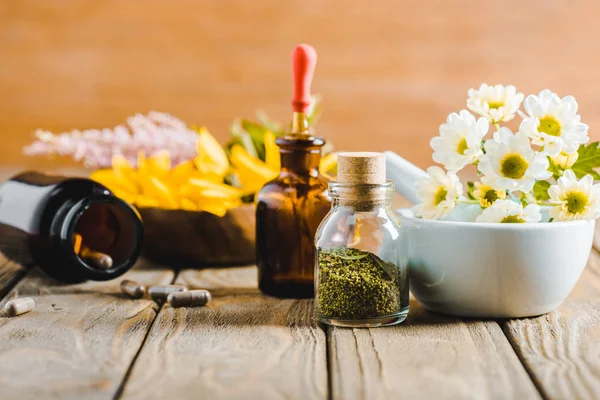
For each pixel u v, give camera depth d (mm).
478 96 672
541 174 649
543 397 544
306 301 724
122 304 720
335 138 1888
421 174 717
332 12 1861
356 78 1876
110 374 574
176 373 573
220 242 825
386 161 737
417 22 1858
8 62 1884
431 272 662
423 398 540
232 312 692
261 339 630
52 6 1872
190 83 1882
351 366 581
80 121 1896
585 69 1841
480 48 1856
